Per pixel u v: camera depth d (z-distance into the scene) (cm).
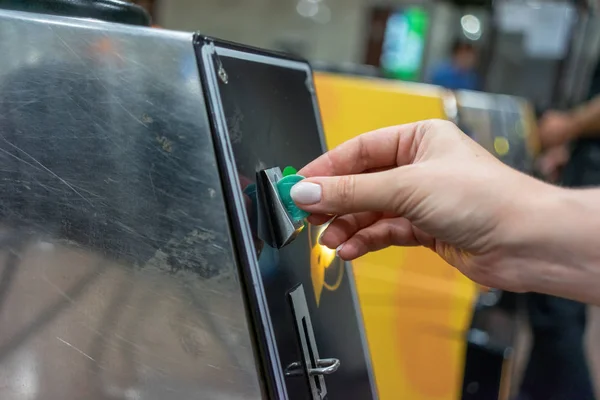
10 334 52
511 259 51
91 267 49
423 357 108
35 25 49
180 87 46
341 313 66
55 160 49
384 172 53
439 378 107
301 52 334
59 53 49
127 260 48
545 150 142
